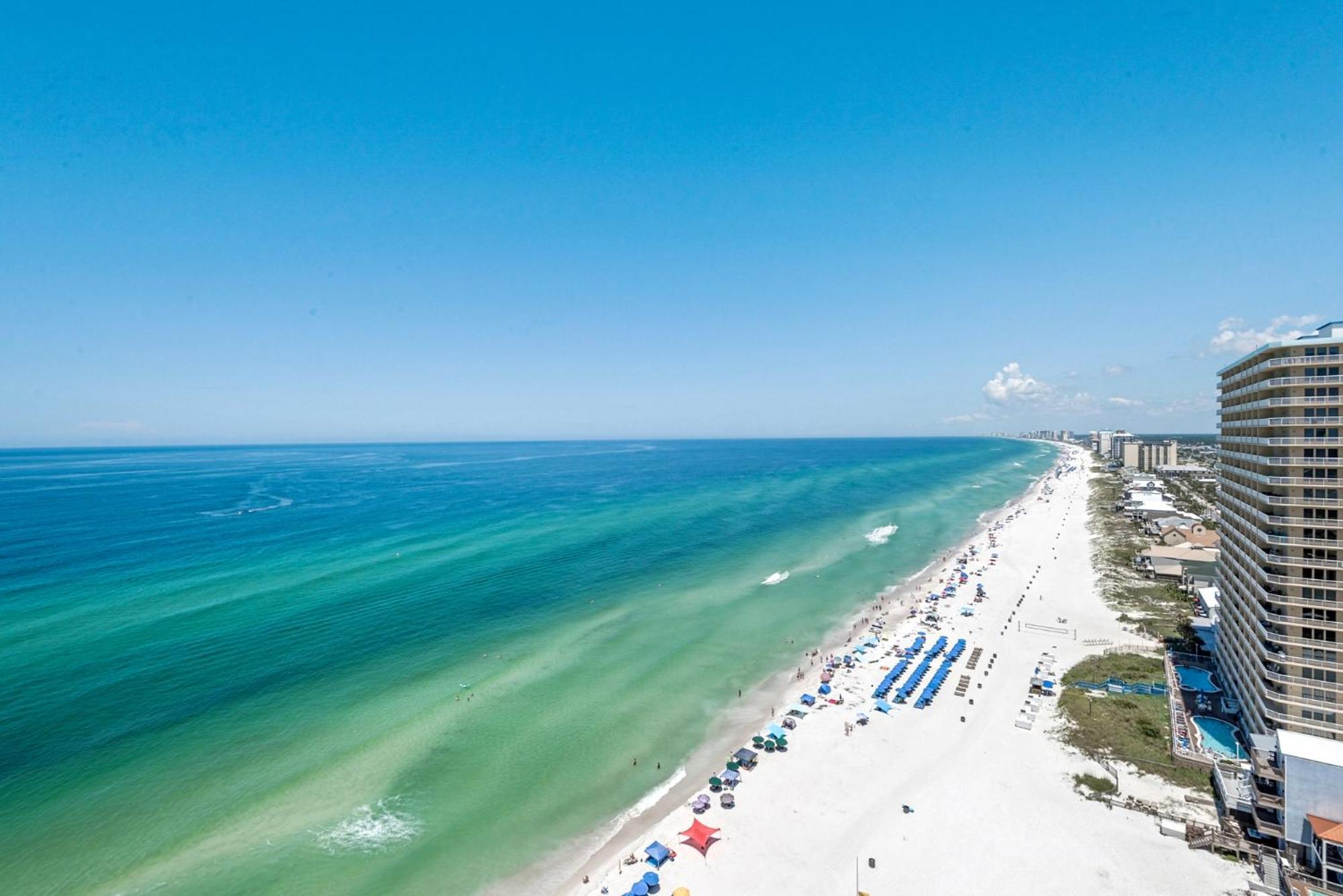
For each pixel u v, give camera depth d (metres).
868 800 43.75
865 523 143.12
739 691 60.53
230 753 47.84
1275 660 43.28
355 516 141.88
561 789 45.44
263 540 113.56
